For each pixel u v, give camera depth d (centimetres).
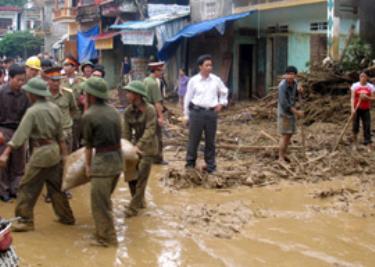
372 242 609
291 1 1883
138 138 711
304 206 752
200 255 568
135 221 686
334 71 1555
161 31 2417
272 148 1078
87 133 579
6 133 747
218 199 792
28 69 830
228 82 2223
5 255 393
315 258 561
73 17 4556
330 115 1453
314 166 975
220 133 1359
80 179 635
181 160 1099
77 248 586
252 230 650
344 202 771
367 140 1194
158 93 998
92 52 3562
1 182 770
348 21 1752
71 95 825
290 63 2030
